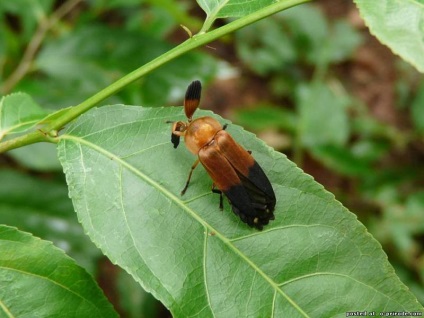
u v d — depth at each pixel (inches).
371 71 15.3
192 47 5.3
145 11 10.5
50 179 8.9
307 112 13.1
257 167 5.3
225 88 14.3
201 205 5.3
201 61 9.3
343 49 14.3
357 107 14.3
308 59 14.2
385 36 4.9
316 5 16.0
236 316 5.0
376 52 15.5
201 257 5.1
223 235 5.2
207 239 5.2
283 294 5.1
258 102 14.3
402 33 4.9
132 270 5.1
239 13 5.5
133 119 5.5
